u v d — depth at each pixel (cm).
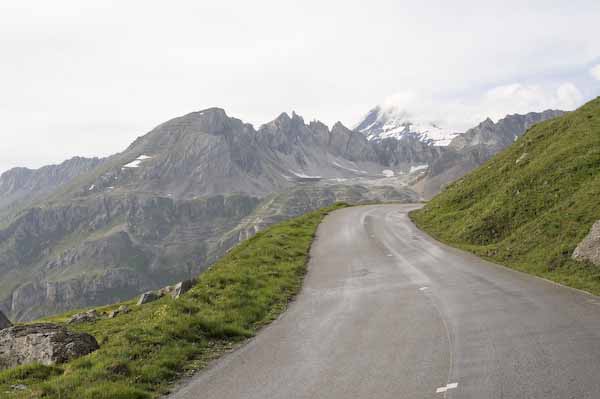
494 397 884
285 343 1515
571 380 927
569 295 1797
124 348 1439
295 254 3812
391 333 1488
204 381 1208
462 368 1074
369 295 2217
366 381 1069
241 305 2097
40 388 1173
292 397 1027
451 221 4703
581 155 3612
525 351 1148
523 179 3900
